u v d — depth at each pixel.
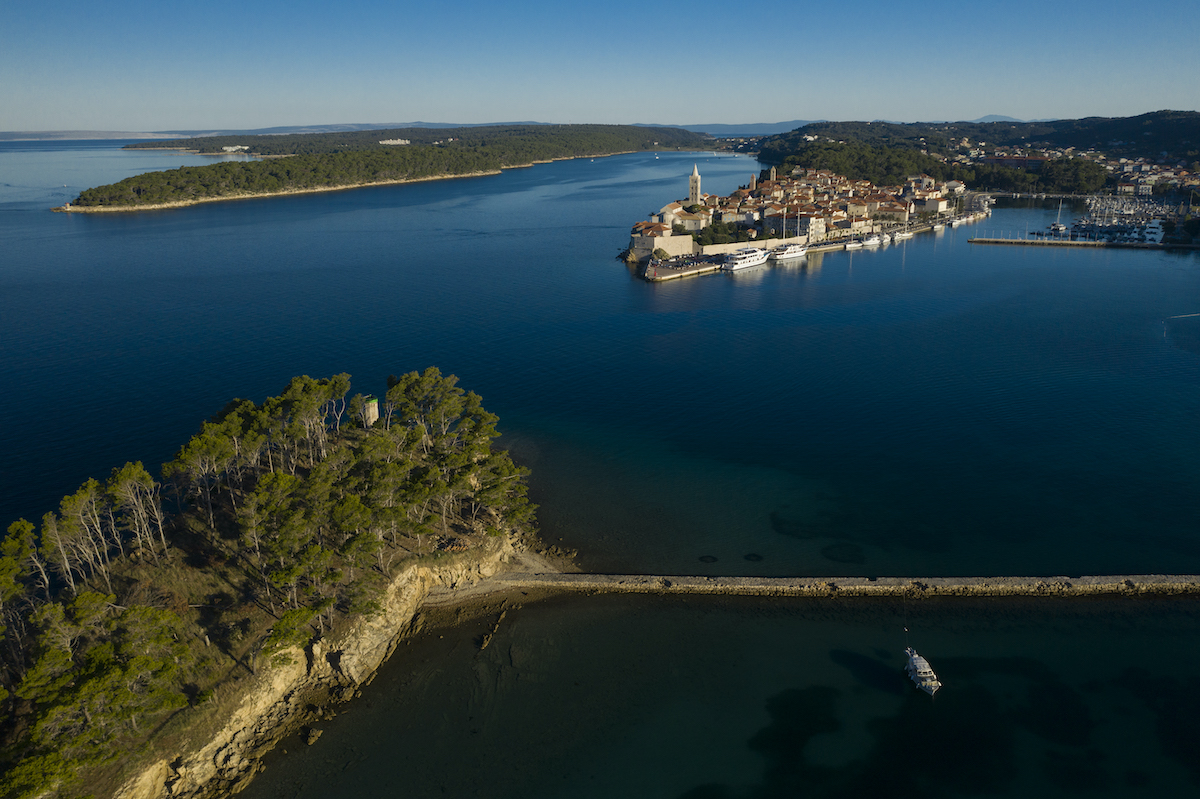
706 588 103.75
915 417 158.75
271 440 115.06
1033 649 91.81
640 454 145.25
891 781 75.44
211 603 90.56
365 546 94.50
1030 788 74.25
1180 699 84.00
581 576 106.56
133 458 140.38
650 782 75.81
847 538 115.25
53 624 73.75
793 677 88.81
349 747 79.88
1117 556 108.06
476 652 93.69
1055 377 180.50
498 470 115.94
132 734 74.44
